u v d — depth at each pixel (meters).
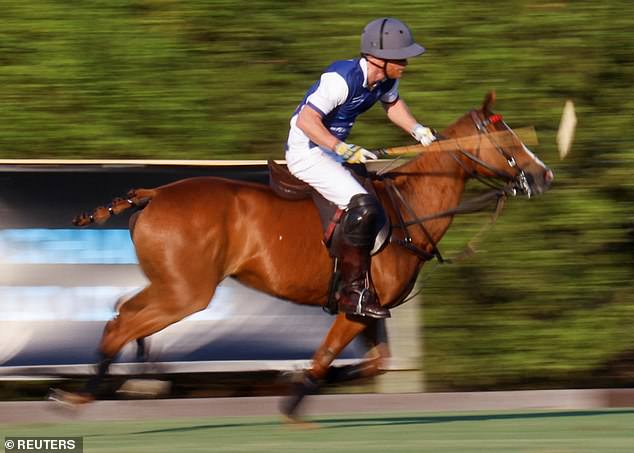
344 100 9.06
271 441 8.76
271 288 9.33
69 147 11.38
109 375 10.69
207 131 11.46
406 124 9.56
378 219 9.12
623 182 11.63
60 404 9.79
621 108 11.68
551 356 11.73
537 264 11.62
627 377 12.03
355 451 8.20
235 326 10.88
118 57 11.40
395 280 9.34
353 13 11.55
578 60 11.61
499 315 11.68
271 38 11.55
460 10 11.58
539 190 9.53
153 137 11.45
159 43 11.43
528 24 11.59
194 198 9.22
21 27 11.39
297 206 9.34
